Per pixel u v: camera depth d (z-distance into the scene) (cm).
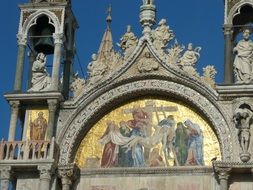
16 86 3966
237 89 3750
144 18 3997
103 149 3872
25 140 3847
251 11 4041
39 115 3938
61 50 4044
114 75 3912
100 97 3916
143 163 3812
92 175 3822
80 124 3878
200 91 3822
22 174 3812
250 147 3678
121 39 3988
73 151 3866
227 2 3969
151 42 3934
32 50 4188
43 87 3991
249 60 3856
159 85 3881
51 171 3750
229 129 3728
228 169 3625
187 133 3825
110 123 3912
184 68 3866
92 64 3966
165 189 3741
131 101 3934
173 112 3875
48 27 4216
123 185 3784
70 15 4203
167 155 3806
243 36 3922
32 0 4166
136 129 3878
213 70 3847
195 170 3738
